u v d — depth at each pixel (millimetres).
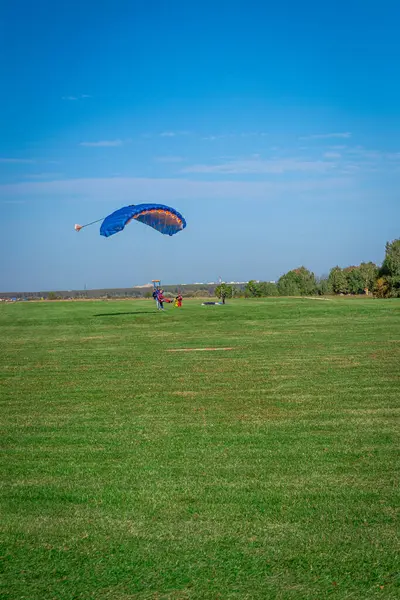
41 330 29203
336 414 9641
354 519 5504
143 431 8828
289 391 11648
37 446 8164
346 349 17938
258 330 25625
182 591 4383
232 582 4488
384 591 4312
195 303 54062
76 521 5621
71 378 13930
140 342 21938
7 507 5996
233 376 13555
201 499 6074
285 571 4625
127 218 32125
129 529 5422
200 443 8102
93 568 4734
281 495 6125
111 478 6773
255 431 8664
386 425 8875
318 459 7277
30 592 4395
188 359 16719
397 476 6605
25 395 11945
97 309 45469
